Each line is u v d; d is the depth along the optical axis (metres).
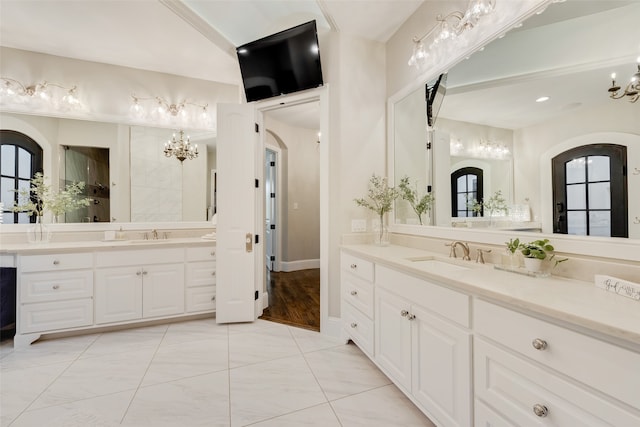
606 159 1.16
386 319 1.79
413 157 2.34
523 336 0.97
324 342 2.47
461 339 1.22
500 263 1.57
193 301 2.90
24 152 2.84
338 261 2.55
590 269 1.20
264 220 3.21
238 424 1.50
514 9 1.48
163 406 1.63
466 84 1.83
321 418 1.55
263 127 3.10
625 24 1.10
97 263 2.56
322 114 2.62
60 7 2.27
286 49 2.56
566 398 0.85
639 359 0.70
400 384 1.64
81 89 3.03
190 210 3.37
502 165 1.61
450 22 1.91
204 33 2.61
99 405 1.64
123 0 2.20
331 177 2.57
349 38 2.57
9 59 2.81
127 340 2.48
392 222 2.62
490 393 1.09
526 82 1.47
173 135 3.35
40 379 1.90
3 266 2.38
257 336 2.58
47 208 2.88
